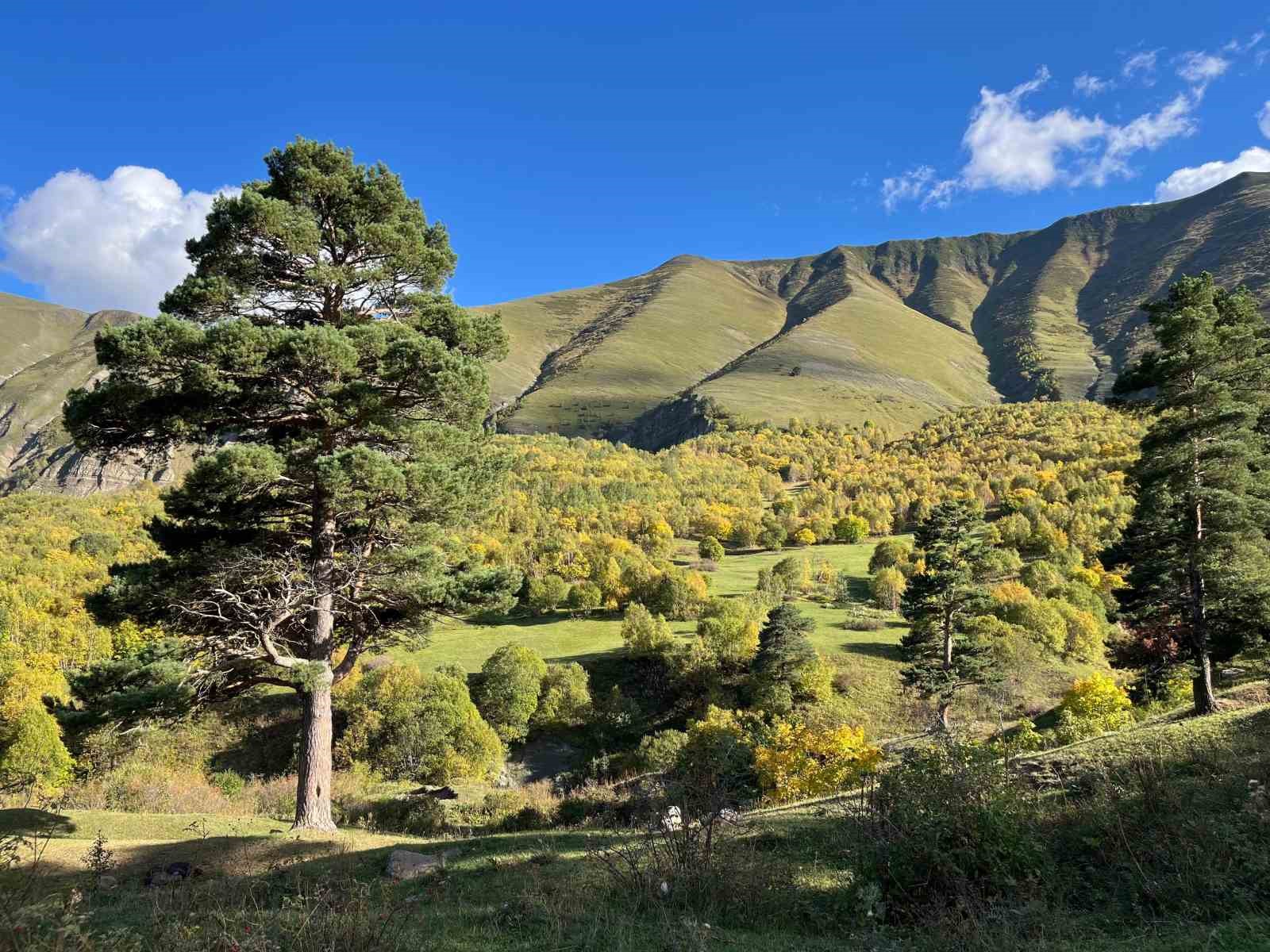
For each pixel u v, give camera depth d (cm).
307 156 1504
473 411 1466
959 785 665
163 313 1293
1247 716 1232
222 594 1348
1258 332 2136
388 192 1551
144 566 1332
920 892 616
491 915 677
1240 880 564
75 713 1255
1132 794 775
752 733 2664
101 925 627
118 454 1401
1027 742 2539
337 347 1256
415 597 1491
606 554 8212
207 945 513
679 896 683
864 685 4578
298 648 1504
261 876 899
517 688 4612
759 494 13838
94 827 1258
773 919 646
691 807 854
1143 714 2959
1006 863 619
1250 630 1998
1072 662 4959
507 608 1570
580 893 717
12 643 4572
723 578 8406
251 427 1425
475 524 1605
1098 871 655
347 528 1511
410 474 1302
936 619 3781
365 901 677
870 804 719
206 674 1329
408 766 3734
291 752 3822
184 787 1944
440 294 1627
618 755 4334
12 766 2695
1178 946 479
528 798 2209
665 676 5288
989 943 516
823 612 6638
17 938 469
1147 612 2219
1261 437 2017
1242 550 1881
